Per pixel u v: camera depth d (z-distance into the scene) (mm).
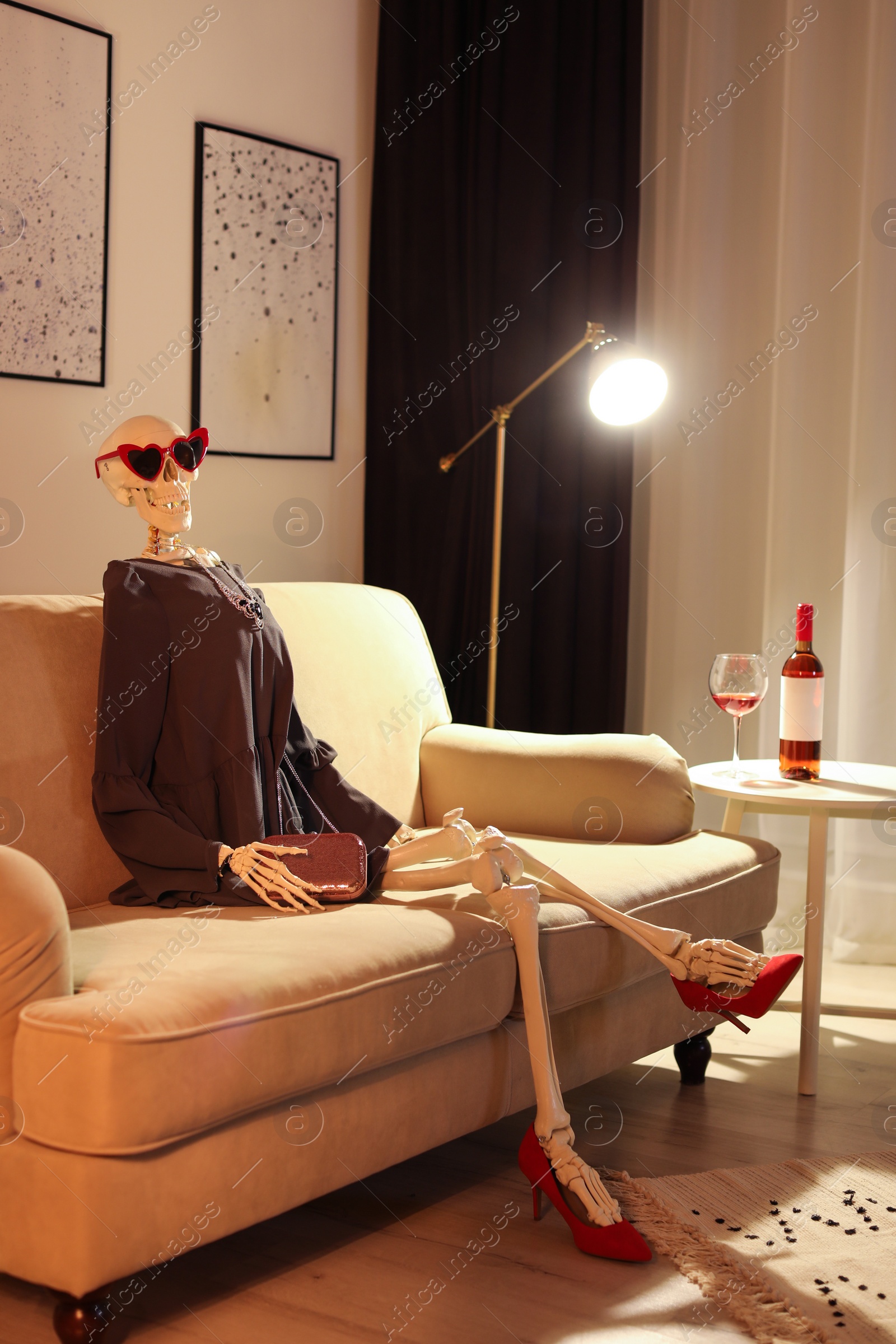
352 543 3637
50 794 1899
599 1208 1746
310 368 3404
